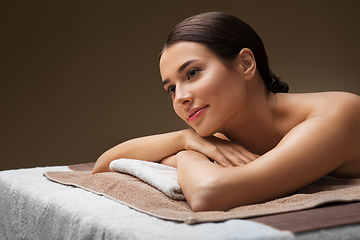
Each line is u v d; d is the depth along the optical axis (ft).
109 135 14.02
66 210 2.35
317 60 16.47
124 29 14.42
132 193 2.64
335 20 16.66
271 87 3.26
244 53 3.04
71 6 13.70
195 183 2.39
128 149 3.54
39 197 2.79
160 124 14.79
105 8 14.17
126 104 14.34
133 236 1.70
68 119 13.51
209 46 2.95
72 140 13.51
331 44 16.60
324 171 2.61
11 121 12.78
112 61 14.21
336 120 2.71
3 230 3.43
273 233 1.62
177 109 3.16
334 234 1.69
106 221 1.98
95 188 2.97
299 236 1.63
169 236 1.63
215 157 2.96
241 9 15.88
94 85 13.92
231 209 2.27
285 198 2.30
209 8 15.48
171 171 3.05
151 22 14.79
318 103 2.94
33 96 13.08
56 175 3.79
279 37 16.21
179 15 15.15
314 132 2.61
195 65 2.94
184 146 3.30
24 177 3.84
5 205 3.47
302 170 2.49
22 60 12.98
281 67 16.14
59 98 13.42
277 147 2.58
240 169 2.41
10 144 12.74
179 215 2.04
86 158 13.65
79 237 2.08
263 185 2.38
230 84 2.94
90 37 13.94
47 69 13.30
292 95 3.18
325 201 2.08
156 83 14.85
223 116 2.97
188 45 2.98
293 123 3.08
